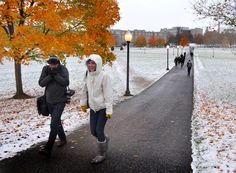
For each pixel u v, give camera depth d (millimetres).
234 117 9406
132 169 4805
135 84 21391
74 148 5832
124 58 64000
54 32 13852
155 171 4734
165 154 5562
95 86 4859
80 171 4695
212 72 33062
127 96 14641
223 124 8203
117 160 5199
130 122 8344
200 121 8523
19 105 12766
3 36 11516
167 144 6211
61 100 5375
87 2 13398
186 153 5629
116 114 9555
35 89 20453
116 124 8062
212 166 4914
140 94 15422
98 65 4781
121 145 6098
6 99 15531
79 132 7078
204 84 20953
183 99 13539
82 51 14227
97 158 5062
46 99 5461
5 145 5957
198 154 5559
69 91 5594
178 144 6219
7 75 30719
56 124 5250
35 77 28203
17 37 11195
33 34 11430
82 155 5430
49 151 5227
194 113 9875
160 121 8539
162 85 20375
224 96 15141
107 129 7488
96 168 4824
